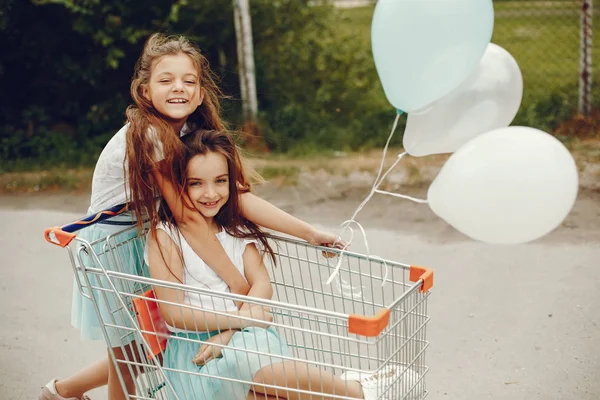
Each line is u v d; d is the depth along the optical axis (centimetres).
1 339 470
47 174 834
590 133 823
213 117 346
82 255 316
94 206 337
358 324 261
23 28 892
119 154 322
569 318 467
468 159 265
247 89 880
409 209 667
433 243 590
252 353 292
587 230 595
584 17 830
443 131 301
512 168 255
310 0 965
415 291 291
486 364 423
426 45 279
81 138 930
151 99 319
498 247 576
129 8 887
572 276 522
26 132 927
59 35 903
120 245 326
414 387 296
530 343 442
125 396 320
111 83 936
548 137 262
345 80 965
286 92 957
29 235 655
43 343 465
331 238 328
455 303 494
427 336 457
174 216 317
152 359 318
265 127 898
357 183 744
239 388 297
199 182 312
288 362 296
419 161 798
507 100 299
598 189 673
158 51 317
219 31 927
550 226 266
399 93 296
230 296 278
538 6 1271
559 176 255
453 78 286
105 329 303
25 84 931
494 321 469
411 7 279
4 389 411
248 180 338
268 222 334
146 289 331
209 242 318
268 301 273
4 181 813
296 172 782
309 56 961
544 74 1013
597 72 998
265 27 945
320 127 922
